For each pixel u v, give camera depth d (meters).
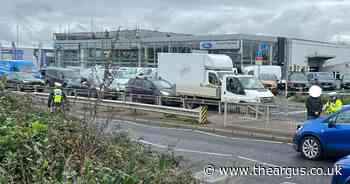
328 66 70.06
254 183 9.18
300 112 21.97
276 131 17.34
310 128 12.25
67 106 8.39
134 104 22.89
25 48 56.44
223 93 26.59
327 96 26.25
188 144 14.49
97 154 6.25
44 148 5.62
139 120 20.77
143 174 5.69
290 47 63.56
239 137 16.72
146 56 59.38
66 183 4.60
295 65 62.84
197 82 28.84
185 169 7.02
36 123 6.18
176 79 30.12
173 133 17.28
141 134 16.55
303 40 66.06
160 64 31.19
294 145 12.64
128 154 7.17
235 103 19.81
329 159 12.22
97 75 5.56
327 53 70.56
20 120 7.02
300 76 45.91
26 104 9.48
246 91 25.84
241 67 47.59
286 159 12.16
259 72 43.41
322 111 16.67
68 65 53.44
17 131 5.73
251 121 19.11
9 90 10.05
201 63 28.77
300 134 12.43
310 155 12.16
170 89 27.94
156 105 23.23
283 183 9.27
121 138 8.41
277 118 19.44
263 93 26.08
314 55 68.06
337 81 48.69
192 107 24.22
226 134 17.53
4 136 5.48
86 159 5.20
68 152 5.75
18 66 39.22
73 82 35.22
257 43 59.22
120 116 21.61
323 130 11.99
